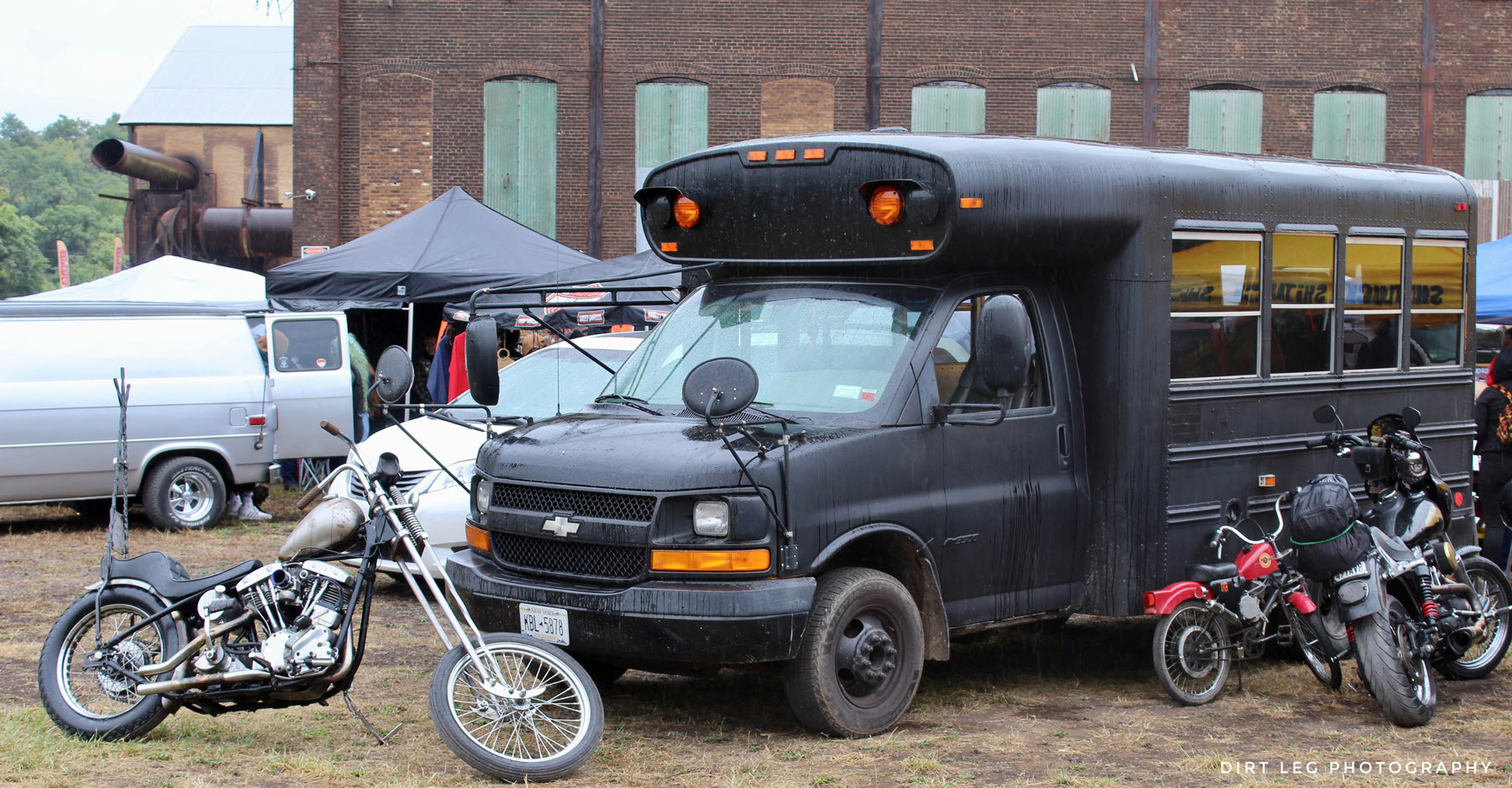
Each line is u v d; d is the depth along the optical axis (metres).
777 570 5.25
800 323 6.12
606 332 13.15
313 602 5.27
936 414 5.80
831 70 26.94
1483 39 27.72
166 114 46.84
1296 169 7.25
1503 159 27.84
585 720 5.03
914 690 5.75
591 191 26.95
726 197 6.33
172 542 11.40
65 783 4.74
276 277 14.23
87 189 110.31
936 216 5.64
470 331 6.31
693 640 5.14
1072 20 27.06
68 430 11.51
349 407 13.04
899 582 5.73
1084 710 6.28
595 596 5.29
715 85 26.94
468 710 5.12
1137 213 6.28
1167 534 6.41
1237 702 6.48
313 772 4.94
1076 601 6.46
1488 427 9.36
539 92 26.91
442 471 8.41
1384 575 6.18
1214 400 6.64
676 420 5.85
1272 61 27.31
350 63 26.70
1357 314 7.52
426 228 15.03
